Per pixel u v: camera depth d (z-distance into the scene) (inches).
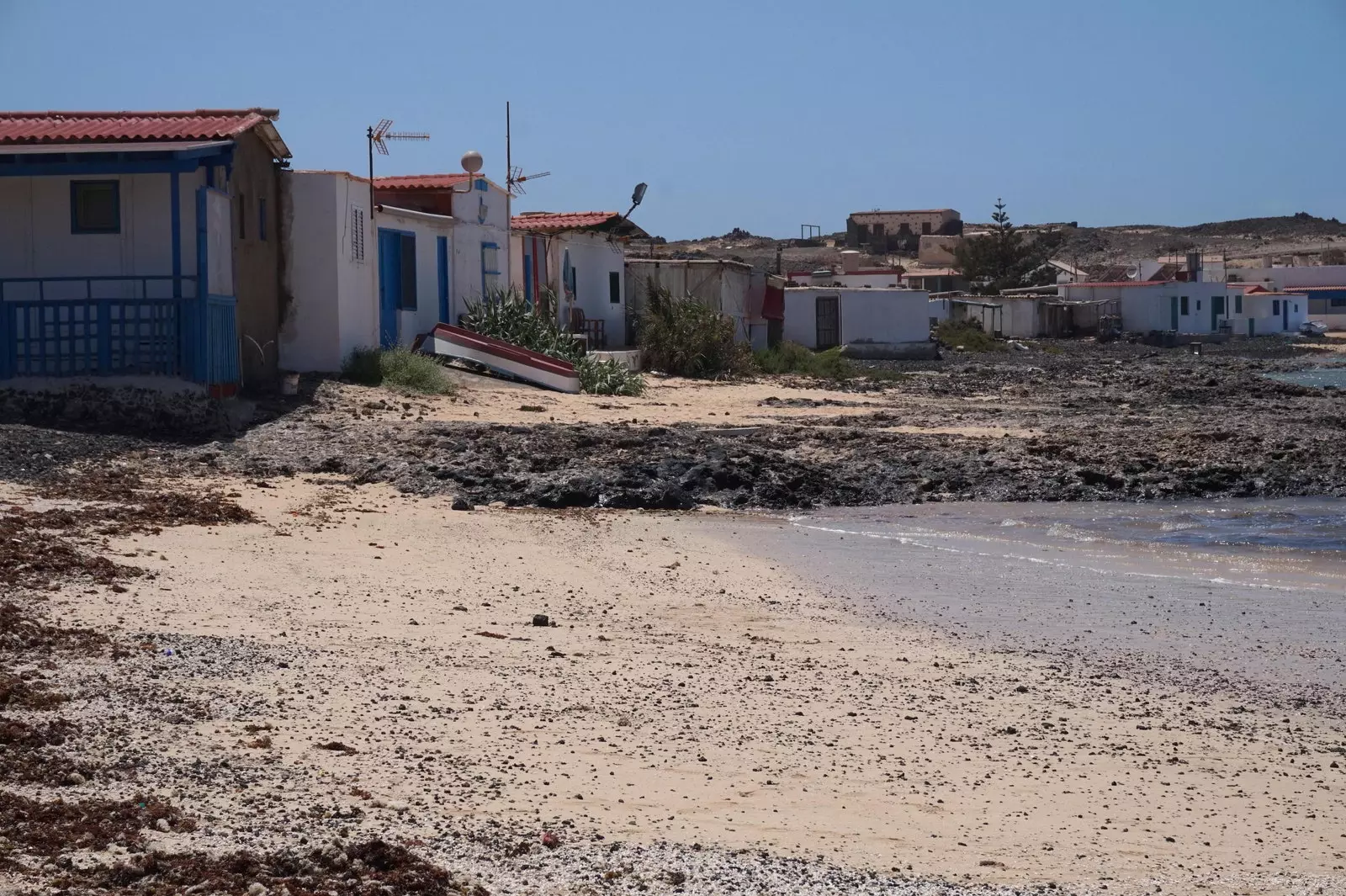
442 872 229.9
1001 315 3383.4
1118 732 345.1
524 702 345.4
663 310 1593.3
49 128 863.7
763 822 271.6
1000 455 878.4
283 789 269.3
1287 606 509.7
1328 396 1505.9
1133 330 3641.7
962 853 259.9
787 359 1749.5
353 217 1083.3
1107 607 506.3
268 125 953.5
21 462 664.4
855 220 6274.6
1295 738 343.3
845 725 341.7
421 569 530.0
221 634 393.1
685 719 340.2
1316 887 249.0
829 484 799.7
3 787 257.1
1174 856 263.3
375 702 335.0
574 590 508.7
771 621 469.7
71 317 834.8
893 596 522.9
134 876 219.9
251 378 964.6
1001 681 393.4
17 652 349.4
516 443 842.8
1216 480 823.7
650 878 237.5
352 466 766.5
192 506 614.5
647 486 759.1
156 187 842.8
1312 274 4790.8
